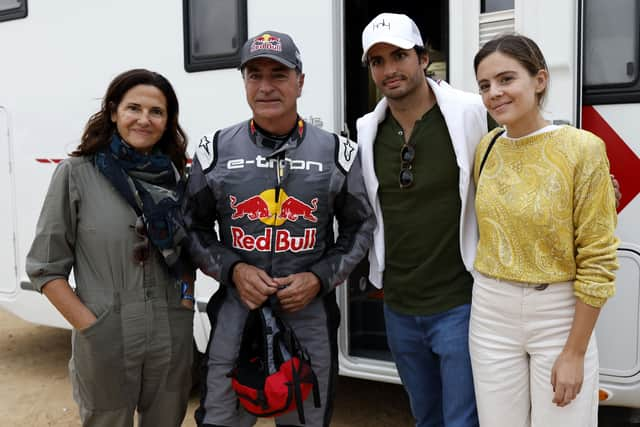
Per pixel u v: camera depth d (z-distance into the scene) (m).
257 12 3.27
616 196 2.47
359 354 3.37
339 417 3.65
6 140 4.20
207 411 2.25
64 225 2.12
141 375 2.23
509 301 2.00
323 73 3.12
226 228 2.24
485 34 2.79
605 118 2.61
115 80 2.17
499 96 1.95
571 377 1.88
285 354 2.11
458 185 2.28
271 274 2.18
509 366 2.03
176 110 2.31
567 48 2.56
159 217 2.15
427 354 2.43
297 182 2.17
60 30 3.90
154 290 2.20
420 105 2.33
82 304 2.12
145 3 3.59
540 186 1.92
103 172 2.13
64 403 4.01
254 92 2.11
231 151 2.20
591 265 1.85
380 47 2.21
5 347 5.16
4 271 4.31
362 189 2.31
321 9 3.10
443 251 2.30
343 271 2.23
